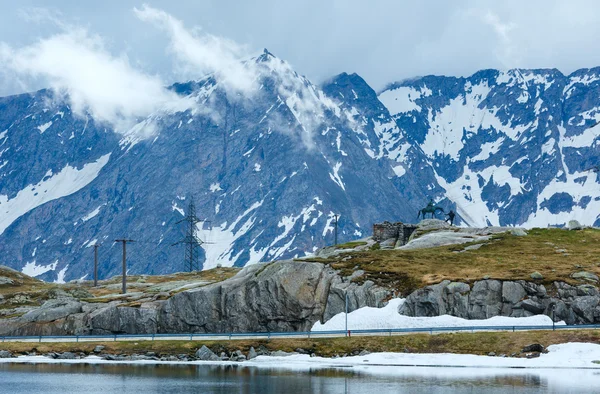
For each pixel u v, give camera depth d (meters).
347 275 198.50
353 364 164.12
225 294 199.12
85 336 198.88
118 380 148.75
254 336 189.25
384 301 188.38
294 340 183.25
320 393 127.94
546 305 177.12
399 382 138.00
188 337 193.25
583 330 165.25
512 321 174.88
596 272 188.88
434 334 173.00
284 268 198.75
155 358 183.12
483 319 178.38
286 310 194.38
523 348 161.00
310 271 198.88
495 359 158.88
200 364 172.62
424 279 191.75
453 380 138.62
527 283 181.38
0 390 138.75
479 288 181.75
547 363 153.50
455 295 181.88
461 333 171.38
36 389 139.25
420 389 129.75
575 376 140.12
